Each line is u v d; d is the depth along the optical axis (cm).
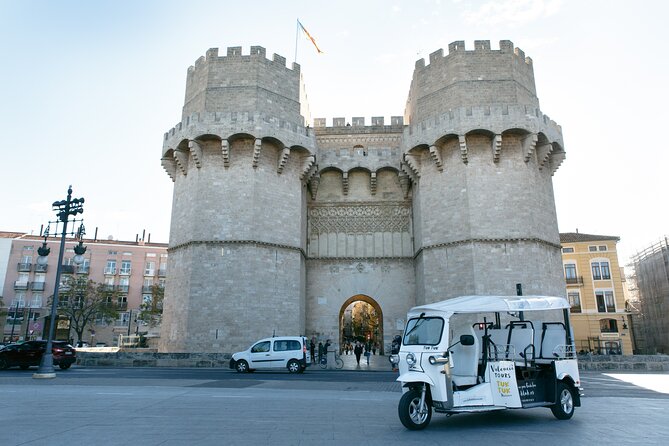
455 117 3359
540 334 1286
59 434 885
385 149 4103
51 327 2162
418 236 3784
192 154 3441
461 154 3369
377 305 4078
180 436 876
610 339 5197
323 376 2378
